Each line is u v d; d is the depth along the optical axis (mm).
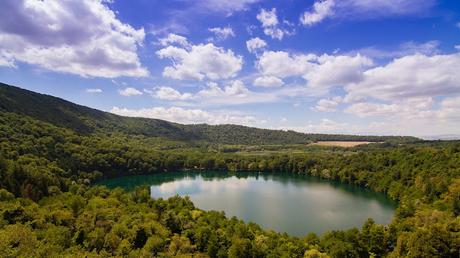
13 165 116375
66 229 68875
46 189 117812
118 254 62812
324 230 113062
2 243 46281
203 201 156375
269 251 73062
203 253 74188
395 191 159000
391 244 83375
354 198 163375
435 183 133875
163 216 94000
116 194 125000
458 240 69125
